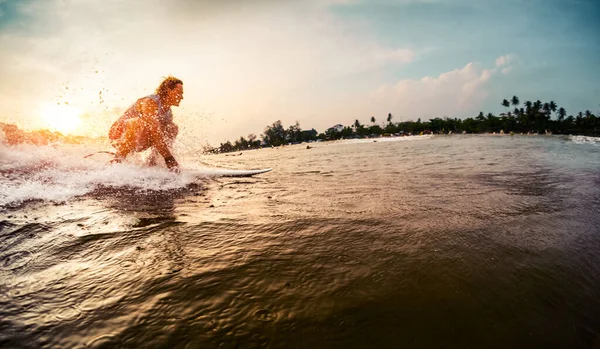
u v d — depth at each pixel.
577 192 2.51
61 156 3.60
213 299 0.95
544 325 0.83
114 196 2.52
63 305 0.94
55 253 1.33
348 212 1.96
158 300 0.95
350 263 1.18
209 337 0.79
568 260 1.19
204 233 1.56
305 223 1.71
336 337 0.78
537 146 11.25
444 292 0.97
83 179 2.99
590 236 1.45
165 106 3.99
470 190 2.68
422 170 4.34
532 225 1.62
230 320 0.85
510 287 0.99
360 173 4.24
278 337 0.78
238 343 0.77
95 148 3.95
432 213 1.89
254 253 1.29
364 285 1.01
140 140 3.70
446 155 7.72
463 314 0.86
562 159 5.79
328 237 1.48
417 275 1.07
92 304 0.94
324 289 0.99
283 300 0.94
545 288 0.99
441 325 0.82
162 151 3.84
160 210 2.06
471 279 1.04
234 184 3.35
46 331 0.82
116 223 1.74
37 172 3.04
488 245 1.34
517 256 1.22
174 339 0.78
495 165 4.83
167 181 3.36
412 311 0.88
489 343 0.76
